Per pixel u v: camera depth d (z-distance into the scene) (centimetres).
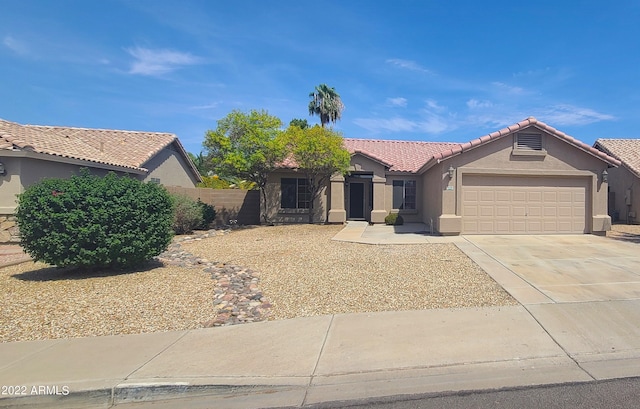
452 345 473
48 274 854
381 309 612
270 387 387
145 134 2405
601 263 913
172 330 537
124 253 843
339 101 3544
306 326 542
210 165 1789
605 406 344
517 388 377
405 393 372
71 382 386
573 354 446
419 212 2039
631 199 2077
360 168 1962
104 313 602
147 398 377
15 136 1334
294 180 1984
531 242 1238
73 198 809
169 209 948
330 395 372
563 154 1431
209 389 383
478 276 798
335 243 1277
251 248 1225
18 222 823
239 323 563
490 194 1433
